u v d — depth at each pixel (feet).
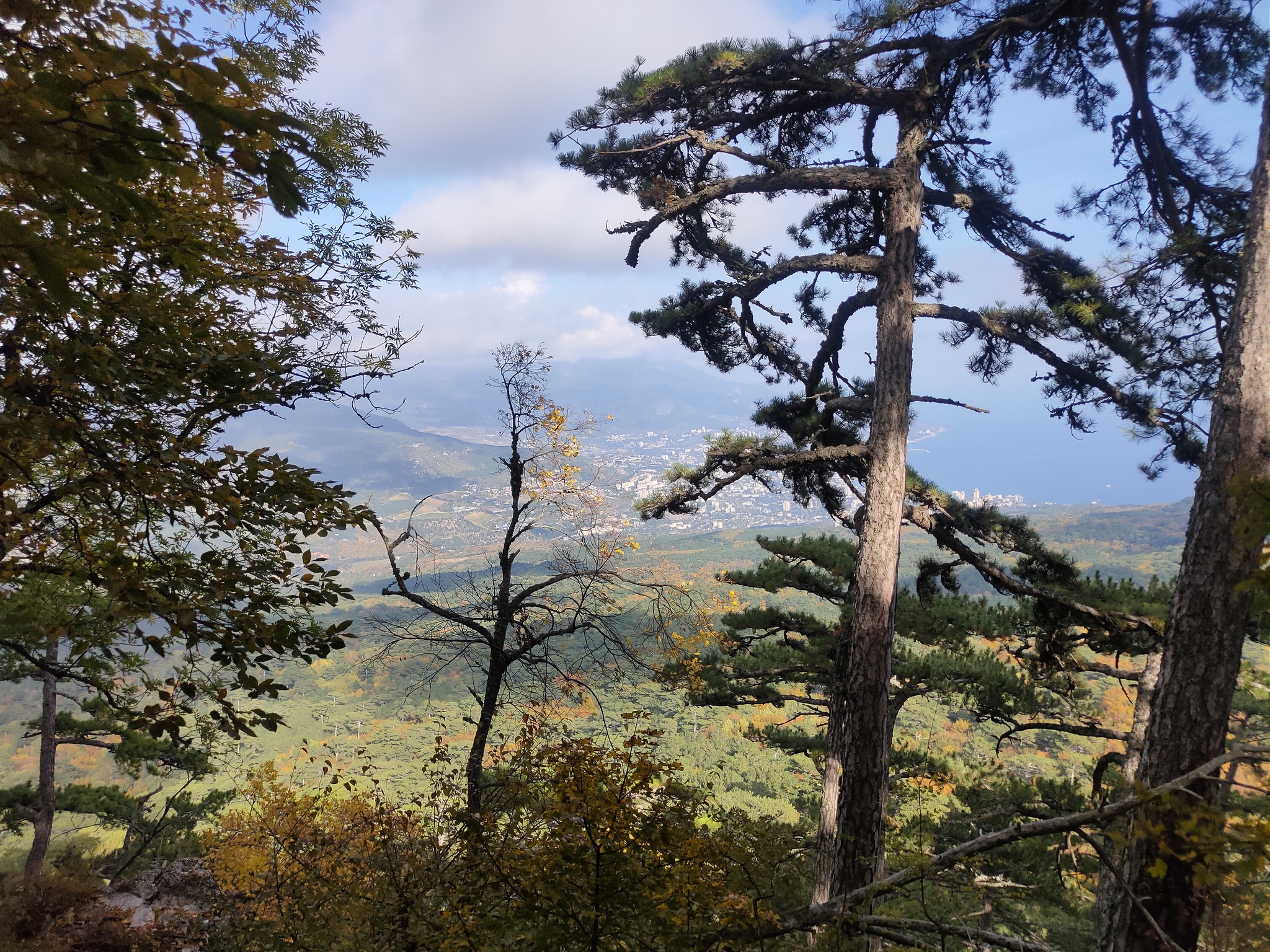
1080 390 25.44
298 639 10.93
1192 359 22.82
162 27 5.44
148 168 4.87
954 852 10.89
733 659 33.86
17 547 9.39
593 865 11.07
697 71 24.39
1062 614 27.22
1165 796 7.86
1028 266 26.30
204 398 10.98
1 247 4.83
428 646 21.86
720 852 11.90
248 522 10.84
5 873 30.71
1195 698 12.35
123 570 9.98
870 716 21.59
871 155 28.60
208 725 12.91
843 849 20.57
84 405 10.09
